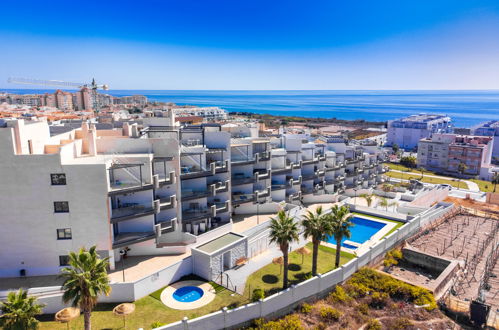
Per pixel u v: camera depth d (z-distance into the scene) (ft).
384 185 316.60
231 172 223.10
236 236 171.83
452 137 494.59
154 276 142.92
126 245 154.30
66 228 145.69
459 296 153.48
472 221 254.68
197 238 176.76
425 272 181.47
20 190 140.15
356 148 324.60
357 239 210.18
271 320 132.26
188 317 126.41
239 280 153.07
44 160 138.82
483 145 474.90
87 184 142.51
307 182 268.62
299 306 140.36
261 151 234.99
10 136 136.05
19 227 142.72
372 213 251.19
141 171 158.61
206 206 198.18
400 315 137.18
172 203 172.24
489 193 328.90
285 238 137.18
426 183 402.93
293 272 161.58
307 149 268.62
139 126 232.73
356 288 151.74
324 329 127.85
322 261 174.91
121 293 134.82
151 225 164.55
